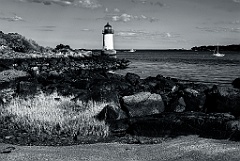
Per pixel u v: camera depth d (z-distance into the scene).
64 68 44.50
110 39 81.19
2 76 27.59
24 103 13.77
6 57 53.44
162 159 7.27
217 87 13.44
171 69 54.59
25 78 25.22
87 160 7.18
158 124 10.16
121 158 7.37
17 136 9.84
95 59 67.62
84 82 19.02
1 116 12.00
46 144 9.14
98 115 11.82
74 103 13.71
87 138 9.76
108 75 29.53
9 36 75.25
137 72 47.66
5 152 7.88
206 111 13.22
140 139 9.56
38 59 55.59
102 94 13.84
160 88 20.47
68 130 10.32
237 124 9.35
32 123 10.81
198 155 7.40
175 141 8.98
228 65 66.69
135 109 12.78
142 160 7.21
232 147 7.93
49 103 13.59
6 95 15.66
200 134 9.55
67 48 83.06
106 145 8.76
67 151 8.02
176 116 10.67
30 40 80.06
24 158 7.30
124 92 18.20
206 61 86.88
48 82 21.41
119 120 11.13
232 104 12.30
